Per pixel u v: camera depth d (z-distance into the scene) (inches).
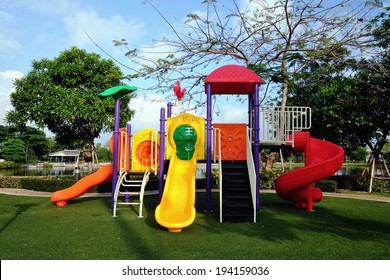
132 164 355.9
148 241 217.0
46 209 341.7
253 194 287.4
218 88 369.1
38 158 2190.0
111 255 187.0
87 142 679.1
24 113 610.5
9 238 221.6
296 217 310.7
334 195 486.9
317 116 559.8
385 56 501.4
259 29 506.6
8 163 1608.0
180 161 327.6
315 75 541.0
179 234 237.5
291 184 347.6
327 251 197.5
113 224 268.2
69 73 598.2
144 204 382.6
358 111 526.0
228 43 508.7
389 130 543.5
